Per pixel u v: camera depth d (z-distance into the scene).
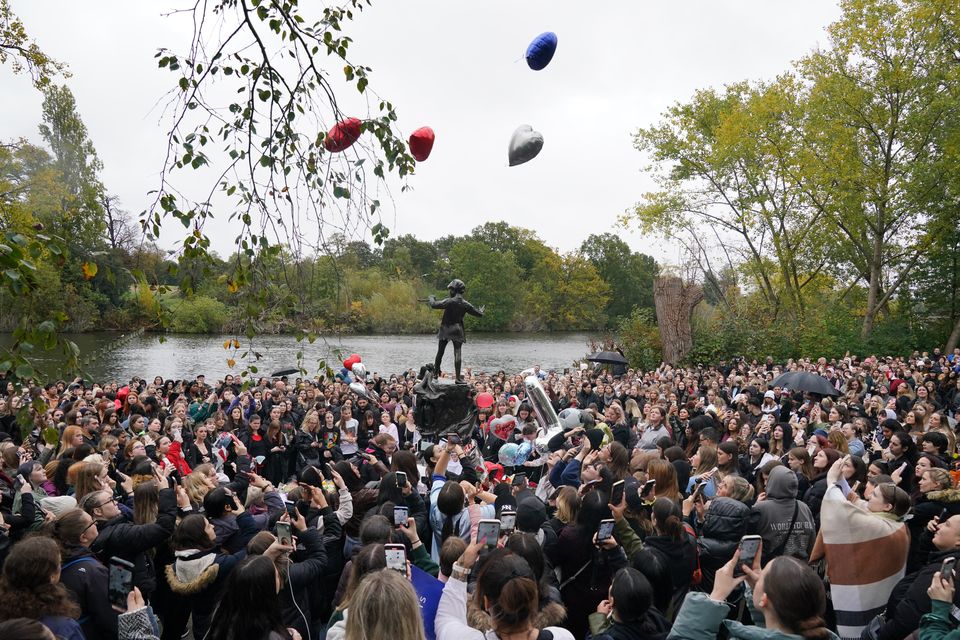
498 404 13.71
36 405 4.24
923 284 31.62
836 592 4.82
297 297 5.38
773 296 33.44
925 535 5.48
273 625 3.39
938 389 16.72
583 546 4.96
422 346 56.91
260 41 5.01
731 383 18.48
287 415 12.62
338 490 5.73
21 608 3.35
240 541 5.25
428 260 108.12
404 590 2.88
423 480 7.81
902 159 28.50
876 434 9.41
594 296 94.06
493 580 3.20
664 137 33.94
